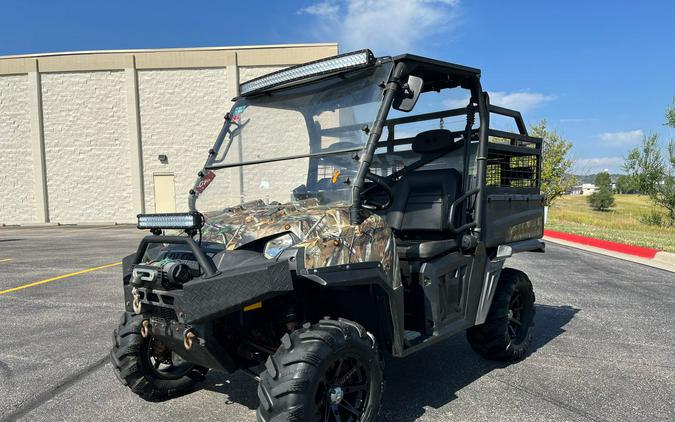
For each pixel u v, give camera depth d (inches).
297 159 141.3
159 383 142.0
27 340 204.4
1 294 290.2
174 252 121.9
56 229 805.9
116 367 136.7
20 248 526.6
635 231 777.6
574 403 144.6
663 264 420.5
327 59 137.0
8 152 892.0
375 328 127.5
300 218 116.5
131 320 137.6
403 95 127.9
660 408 141.1
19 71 877.8
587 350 193.5
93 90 877.8
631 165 958.4
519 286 181.5
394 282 124.3
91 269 379.6
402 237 163.5
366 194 168.6
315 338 106.2
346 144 131.5
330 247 110.4
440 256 150.9
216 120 874.8
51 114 883.4
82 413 138.6
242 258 110.9
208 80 871.7
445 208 153.9
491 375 167.5
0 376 166.2
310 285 122.1
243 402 145.4
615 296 289.3
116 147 882.8
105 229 790.5
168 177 885.2
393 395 150.6
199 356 113.3
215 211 148.2
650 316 244.4
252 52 863.1
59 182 890.7
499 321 170.7
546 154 1141.7
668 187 920.9
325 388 108.4
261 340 123.4
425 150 169.8
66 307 258.8
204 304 101.3
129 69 869.8
